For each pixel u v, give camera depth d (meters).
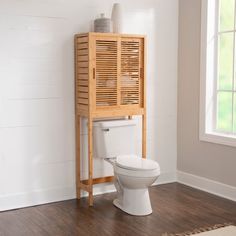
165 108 5.16
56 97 4.43
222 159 4.65
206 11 4.71
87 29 4.53
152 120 5.08
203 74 4.80
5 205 4.24
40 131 4.37
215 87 4.83
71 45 4.46
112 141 4.48
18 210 4.25
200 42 4.82
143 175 3.91
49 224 3.86
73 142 4.57
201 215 4.06
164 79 5.12
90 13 4.53
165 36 5.07
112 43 4.32
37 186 4.40
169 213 4.12
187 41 5.02
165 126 5.19
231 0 4.80
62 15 4.38
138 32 4.87
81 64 4.35
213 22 4.76
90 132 4.28
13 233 3.67
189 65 5.01
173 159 5.28
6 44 4.11
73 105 4.53
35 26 4.25
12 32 4.13
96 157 4.47
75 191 4.62
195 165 5.02
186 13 5.01
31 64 4.26
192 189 4.94
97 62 4.25
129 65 4.46
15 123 4.23
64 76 4.45
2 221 3.95
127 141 4.59
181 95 5.16
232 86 4.62
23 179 4.32
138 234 3.62
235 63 4.56
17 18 4.14
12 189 4.27
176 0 5.11
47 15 4.30
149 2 4.92
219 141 4.63
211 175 4.80
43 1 4.27
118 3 4.51
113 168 4.40
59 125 4.47
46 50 4.33
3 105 4.15
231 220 3.93
